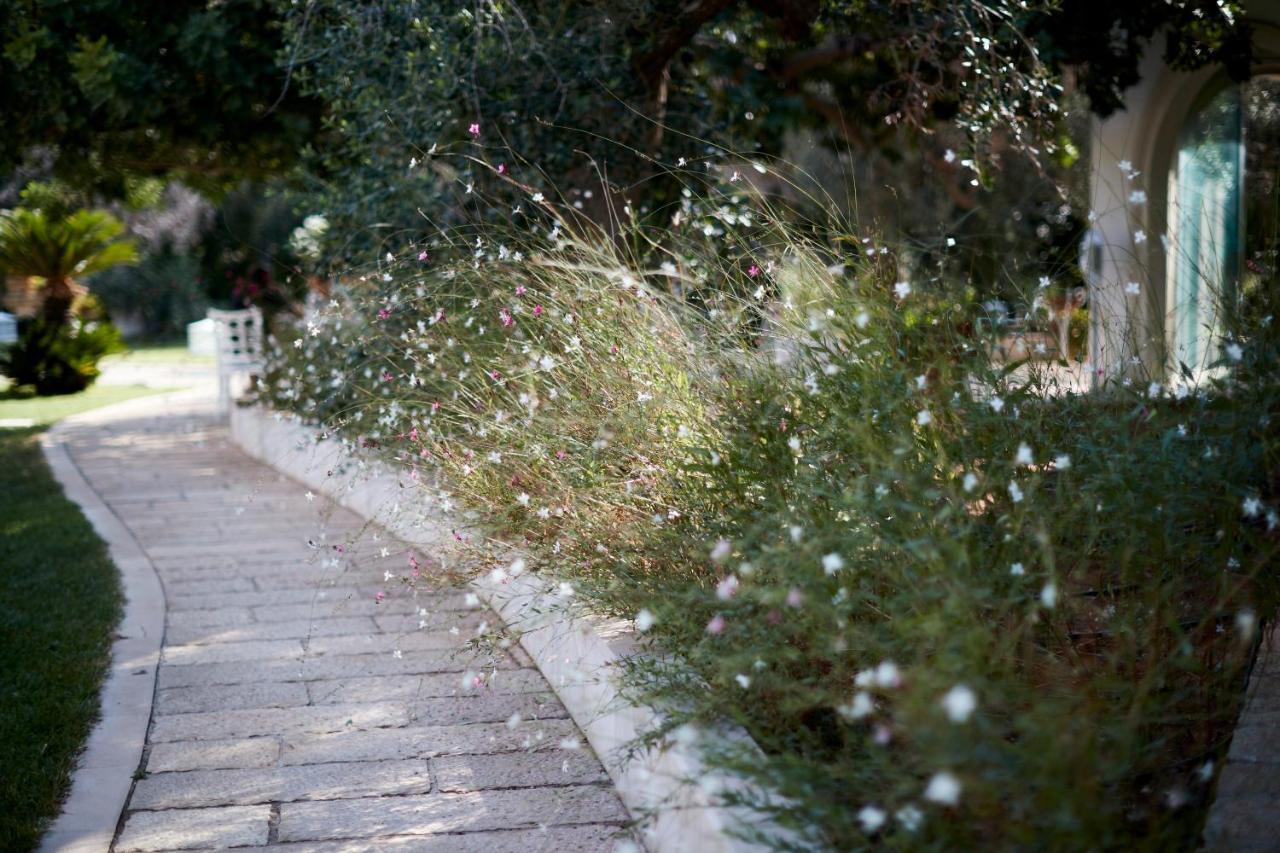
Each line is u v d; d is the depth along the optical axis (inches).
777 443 124.4
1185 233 198.1
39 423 522.0
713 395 140.4
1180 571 117.3
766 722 102.8
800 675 111.4
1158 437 116.8
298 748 141.1
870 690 93.9
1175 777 103.2
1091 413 128.9
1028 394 125.9
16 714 150.8
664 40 259.0
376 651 178.2
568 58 246.5
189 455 415.2
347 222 274.4
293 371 283.7
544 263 162.4
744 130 310.0
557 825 119.0
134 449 433.1
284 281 422.9
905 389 118.5
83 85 349.1
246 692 161.3
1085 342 157.3
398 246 254.1
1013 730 92.0
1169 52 279.1
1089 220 160.2
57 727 147.3
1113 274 283.4
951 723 73.7
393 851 114.1
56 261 674.2
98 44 343.6
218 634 189.5
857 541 103.4
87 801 126.5
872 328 127.0
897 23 255.3
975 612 98.2
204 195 515.8
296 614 200.1
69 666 171.5
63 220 663.8
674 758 104.3
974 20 240.5
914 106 252.4
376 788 129.2
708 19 256.4
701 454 133.0
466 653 175.0
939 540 96.0
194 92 367.9
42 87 370.0
